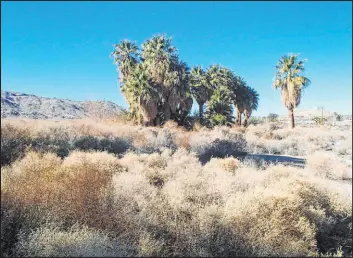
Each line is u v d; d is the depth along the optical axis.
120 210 4.80
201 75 39.88
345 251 4.70
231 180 6.82
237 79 45.34
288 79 33.38
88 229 4.26
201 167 9.28
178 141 16.41
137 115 28.45
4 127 11.66
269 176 7.99
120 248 3.78
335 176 10.14
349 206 6.08
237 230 4.45
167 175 7.76
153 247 3.95
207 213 4.75
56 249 3.74
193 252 4.05
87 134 15.04
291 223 4.64
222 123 35.72
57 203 4.87
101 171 6.63
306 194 5.77
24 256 3.75
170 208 5.12
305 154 17.92
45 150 10.51
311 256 4.20
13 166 7.43
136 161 9.20
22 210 4.62
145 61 31.45
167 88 30.78
